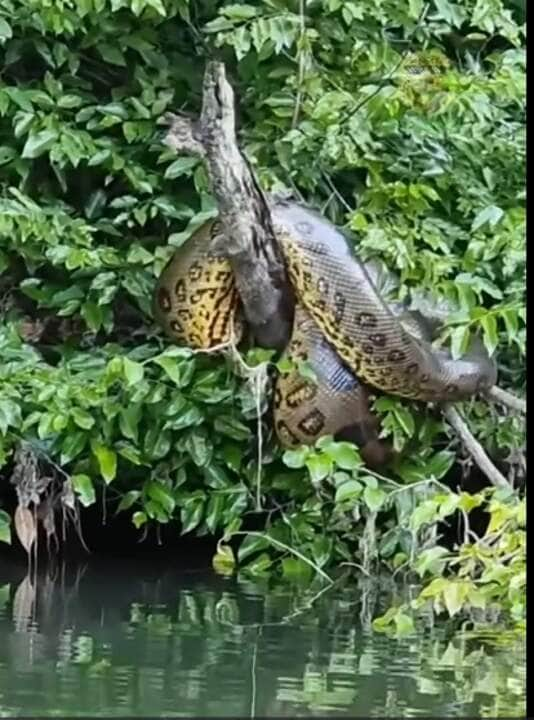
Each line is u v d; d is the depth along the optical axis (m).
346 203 8.02
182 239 7.54
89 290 7.66
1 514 7.30
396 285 7.09
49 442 7.14
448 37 8.70
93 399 6.86
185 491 7.53
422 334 7.11
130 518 8.03
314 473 6.52
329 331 6.88
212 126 6.27
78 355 7.58
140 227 8.16
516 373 7.86
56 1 7.41
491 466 7.12
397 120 7.71
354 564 7.29
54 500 7.43
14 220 7.31
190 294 7.04
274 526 7.46
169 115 6.92
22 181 7.88
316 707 4.19
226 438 7.38
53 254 7.30
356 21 7.98
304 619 5.85
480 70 8.37
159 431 7.23
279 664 4.83
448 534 7.45
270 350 7.08
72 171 8.22
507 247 7.16
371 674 4.71
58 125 7.68
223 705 4.18
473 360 7.10
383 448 7.20
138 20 8.05
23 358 7.27
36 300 7.85
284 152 7.87
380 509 7.00
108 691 4.32
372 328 6.77
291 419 7.06
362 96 7.75
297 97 7.90
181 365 7.00
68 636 5.32
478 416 7.55
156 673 4.62
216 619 5.80
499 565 5.92
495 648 5.25
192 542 8.15
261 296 6.85
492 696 4.41
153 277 7.64
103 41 8.03
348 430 7.07
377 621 5.70
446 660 4.99
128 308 8.06
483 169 8.01
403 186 7.53
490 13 7.97
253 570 7.34
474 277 7.13
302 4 7.72
